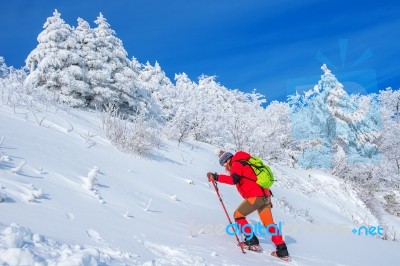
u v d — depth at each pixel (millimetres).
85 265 2129
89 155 7266
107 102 16750
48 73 15047
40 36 15828
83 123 10125
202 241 4527
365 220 16641
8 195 3691
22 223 2932
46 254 2316
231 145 18047
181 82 29953
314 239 6887
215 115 19672
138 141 9469
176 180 8492
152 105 19531
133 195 5902
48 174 5078
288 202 12547
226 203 8422
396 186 24266
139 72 23516
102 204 4777
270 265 4125
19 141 6141
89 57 16203
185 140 14555
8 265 1954
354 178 21594
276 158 19828
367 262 5527
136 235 3723
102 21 18219
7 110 8344
